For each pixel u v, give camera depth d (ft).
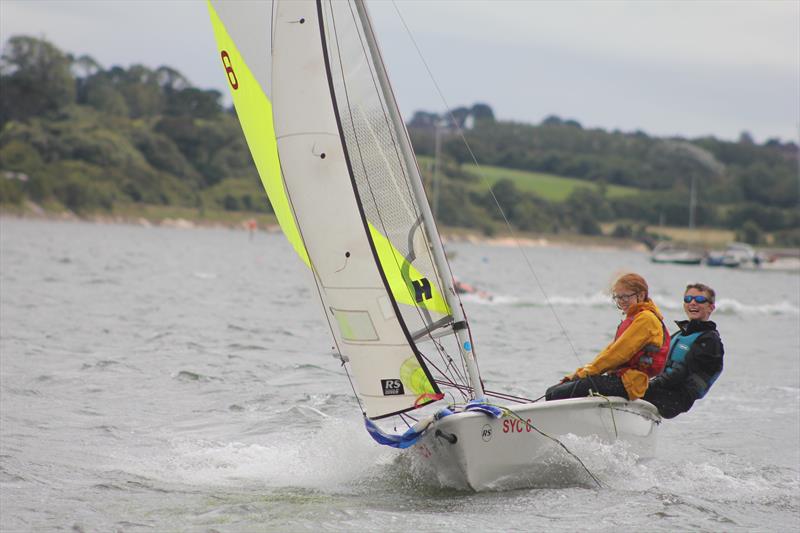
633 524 71.26
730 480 86.63
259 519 70.74
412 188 80.07
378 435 79.10
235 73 89.40
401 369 78.48
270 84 87.76
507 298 324.80
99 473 83.20
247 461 89.04
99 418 106.32
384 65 80.43
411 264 80.59
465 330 80.89
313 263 79.97
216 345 170.19
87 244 579.07
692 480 85.76
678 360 88.02
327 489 79.46
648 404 85.51
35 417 104.68
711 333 87.76
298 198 79.61
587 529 69.82
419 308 80.79
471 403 77.87
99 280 311.68
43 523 69.00
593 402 81.56
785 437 107.96
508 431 77.51
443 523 70.33
